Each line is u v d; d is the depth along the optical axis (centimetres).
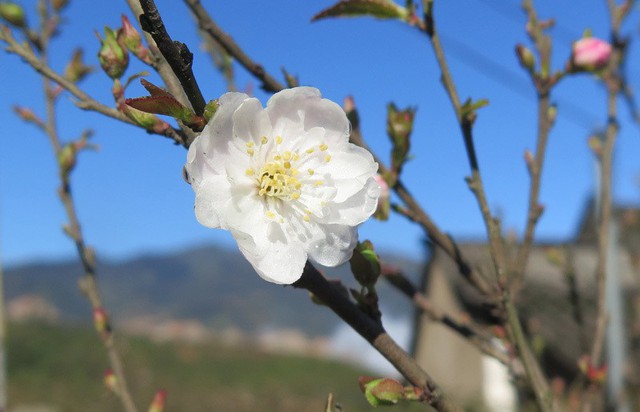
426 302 21
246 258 13
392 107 20
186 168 13
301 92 14
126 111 15
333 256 14
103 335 24
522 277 20
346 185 14
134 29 16
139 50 16
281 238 14
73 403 175
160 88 13
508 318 17
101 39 16
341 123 14
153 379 201
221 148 14
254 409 197
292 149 14
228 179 14
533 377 17
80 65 26
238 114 14
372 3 19
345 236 14
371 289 14
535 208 20
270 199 14
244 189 14
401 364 14
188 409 189
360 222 14
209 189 13
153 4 12
